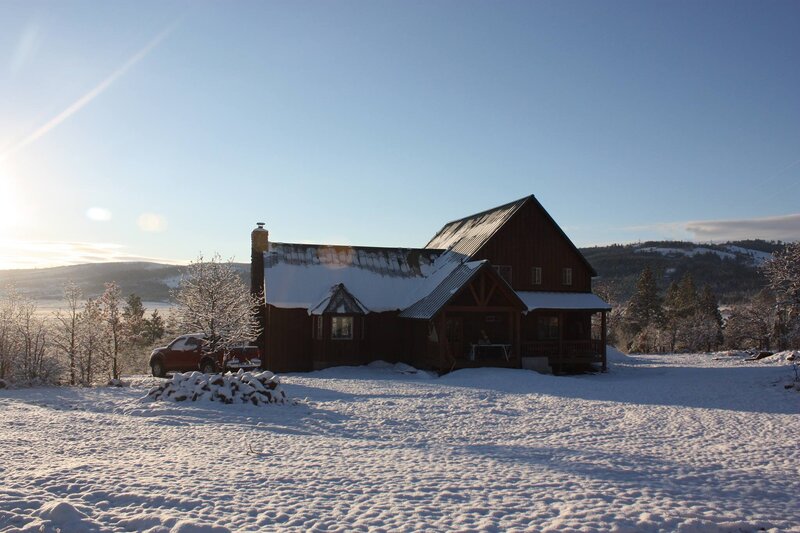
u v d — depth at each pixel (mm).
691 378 28656
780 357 38250
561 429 15445
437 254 38719
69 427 13828
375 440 13734
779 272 35844
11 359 25188
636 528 7355
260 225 35969
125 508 7535
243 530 6844
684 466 11164
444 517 7516
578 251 36000
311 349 32844
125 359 39781
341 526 7074
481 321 33656
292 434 14141
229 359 27094
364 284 34844
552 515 7738
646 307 90500
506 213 35500
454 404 19484
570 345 34375
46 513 7043
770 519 8039
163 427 14391
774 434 15023
